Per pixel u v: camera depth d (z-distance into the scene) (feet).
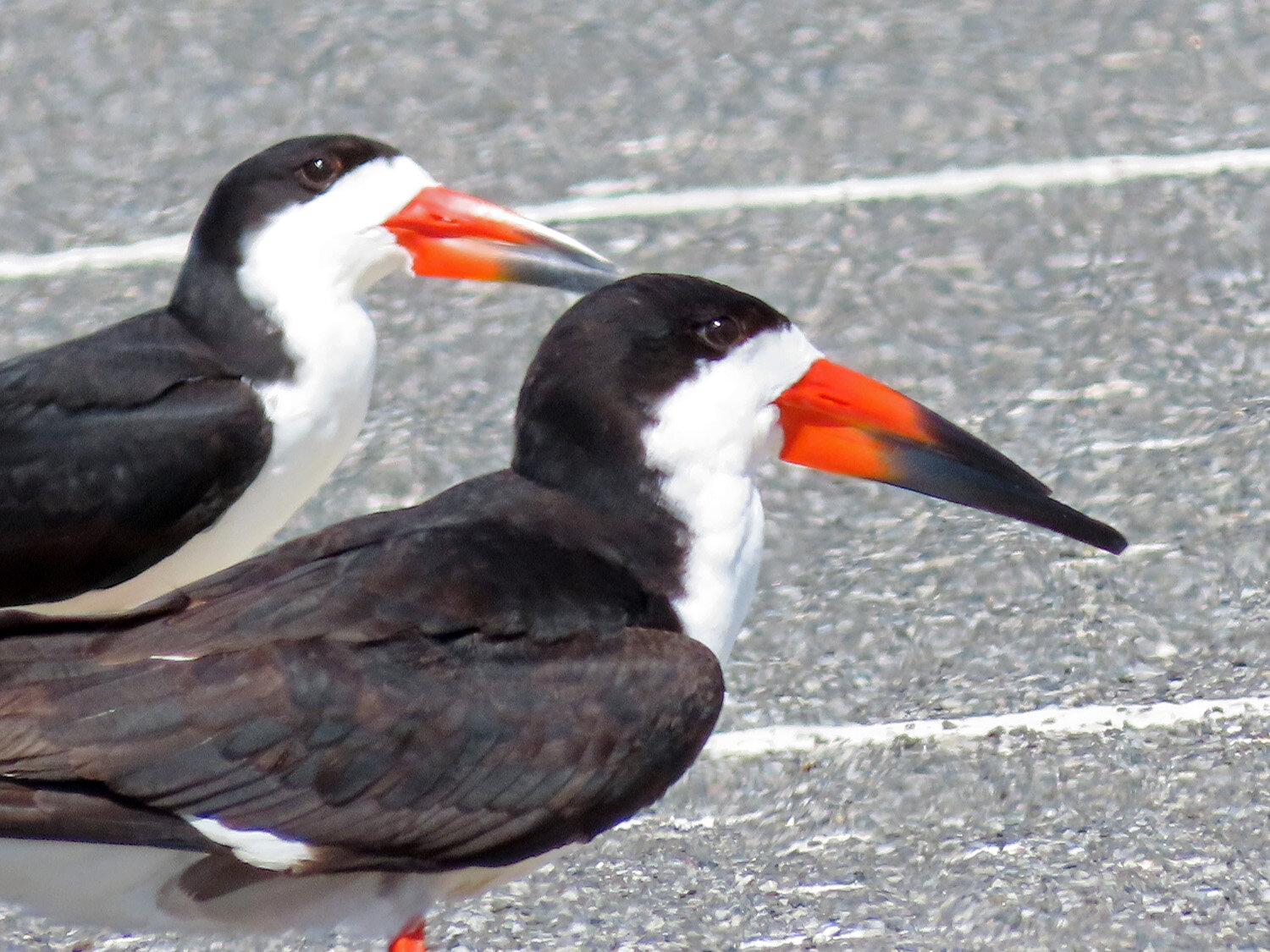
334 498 44.45
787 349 31.71
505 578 29.04
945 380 47.75
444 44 61.82
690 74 59.98
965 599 40.50
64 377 36.06
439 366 48.98
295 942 33.04
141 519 35.81
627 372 30.42
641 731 28.99
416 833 28.53
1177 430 45.27
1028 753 36.22
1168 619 39.50
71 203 56.03
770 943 32.19
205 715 27.50
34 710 27.25
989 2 63.00
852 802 35.55
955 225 53.16
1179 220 52.70
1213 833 33.83
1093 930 31.78
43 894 28.32
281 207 36.68
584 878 34.17
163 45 62.34
